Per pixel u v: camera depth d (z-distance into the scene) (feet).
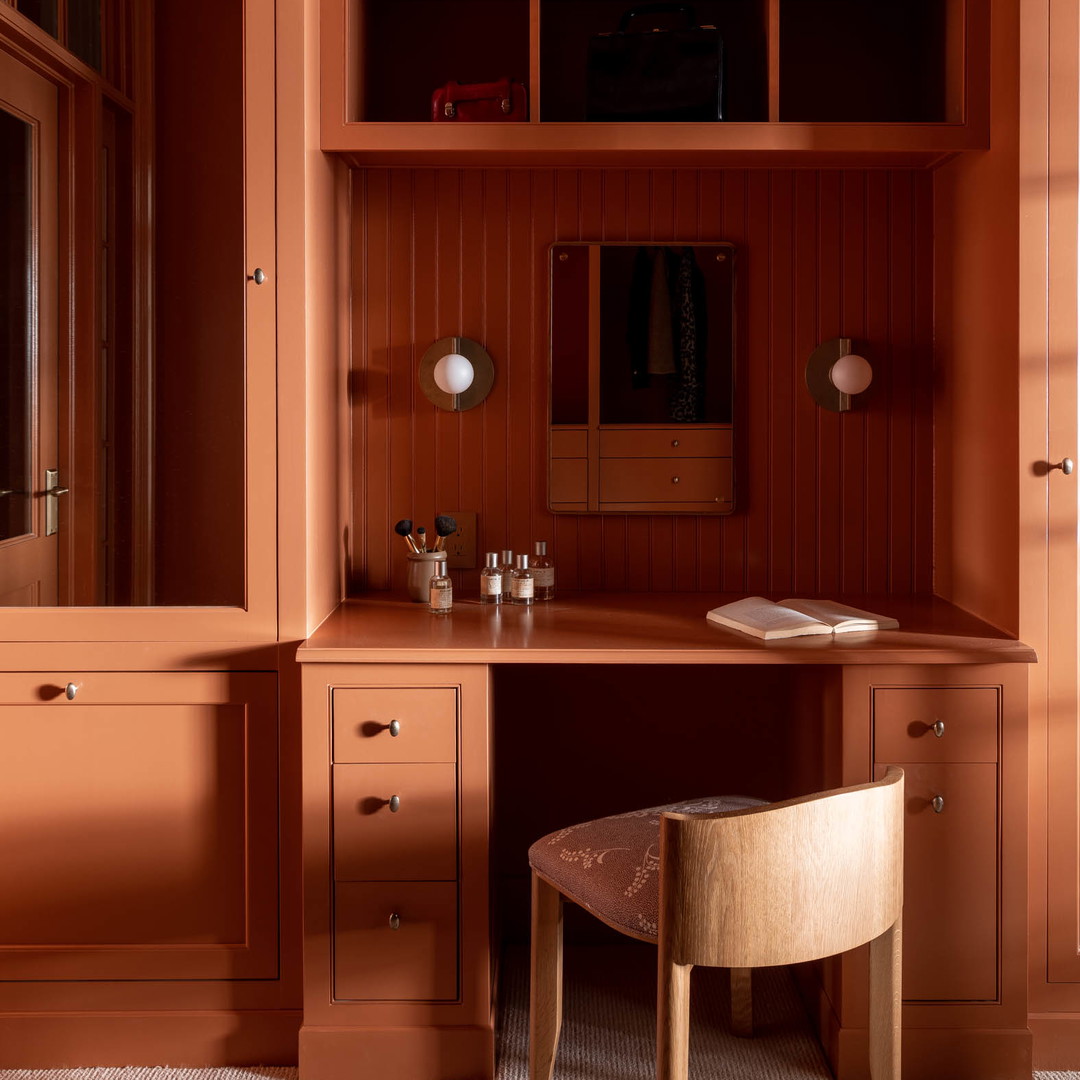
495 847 6.97
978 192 6.82
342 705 6.12
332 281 7.06
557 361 7.80
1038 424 6.25
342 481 7.55
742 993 6.81
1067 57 6.14
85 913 6.41
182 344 6.20
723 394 7.80
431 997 6.26
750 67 7.72
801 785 7.29
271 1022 6.47
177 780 6.37
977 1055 6.28
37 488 6.23
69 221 6.14
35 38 6.08
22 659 6.28
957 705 6.18
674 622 6.81
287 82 6.10
